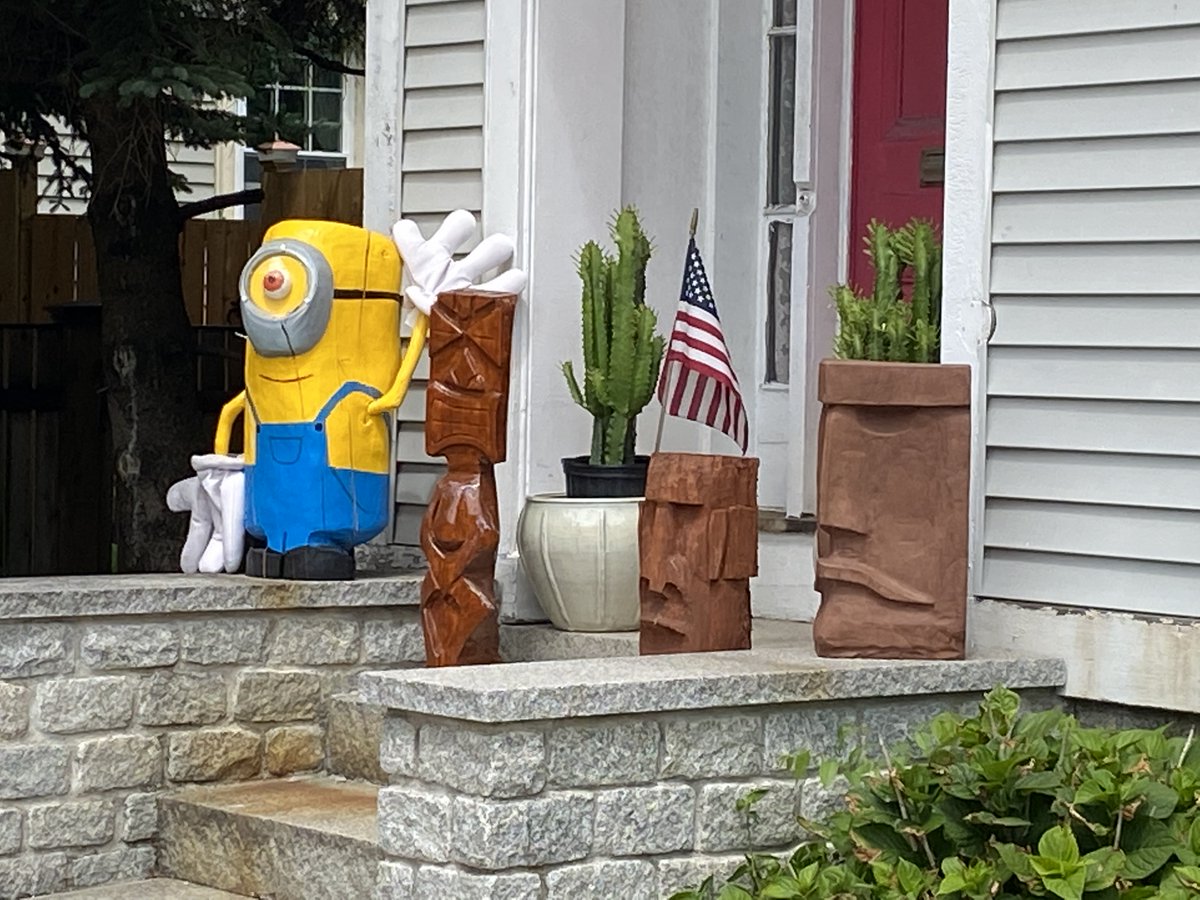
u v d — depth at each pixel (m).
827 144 6.64
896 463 5.27
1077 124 5.30
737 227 6.91
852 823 4.72
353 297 6.23
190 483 6.50
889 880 4.46
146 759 5.93
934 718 4.99
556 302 6.50
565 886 4.60
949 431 5.24
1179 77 5.14
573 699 4.57
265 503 6.29
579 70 6.54
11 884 5.68
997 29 5.44
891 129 6.64
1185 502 5.16
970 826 4.61
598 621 6.04
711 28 6.91
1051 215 5.36
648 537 5.40
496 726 4.50
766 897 4.53
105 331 9.30
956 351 5.49
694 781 4.84
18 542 10.62
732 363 6.88
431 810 4.61
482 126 6.61
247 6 8.55
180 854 5.80
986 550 5.50
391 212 6.88
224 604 6.03
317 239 6.19
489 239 6.35
